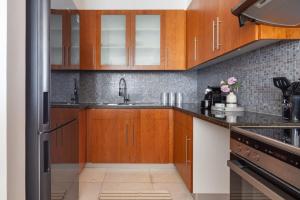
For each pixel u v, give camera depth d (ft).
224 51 8.08
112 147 13.61
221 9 8.33
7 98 4.88
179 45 14.66
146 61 14.73
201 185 9.45
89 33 14.52
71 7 8.36
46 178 6.06
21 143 5.58
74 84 8.84
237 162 5.05
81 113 12.55
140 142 13.61
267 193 3.77
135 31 14.65
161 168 13.67
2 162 4.82
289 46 7.04
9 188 4.98
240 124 5.58
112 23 14.70
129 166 13.70
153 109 13.55
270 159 3.88
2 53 4.82
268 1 5.00
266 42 7.38
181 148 11.43
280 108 7.47
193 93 15.81
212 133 9.41
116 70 15.17
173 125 13.48
